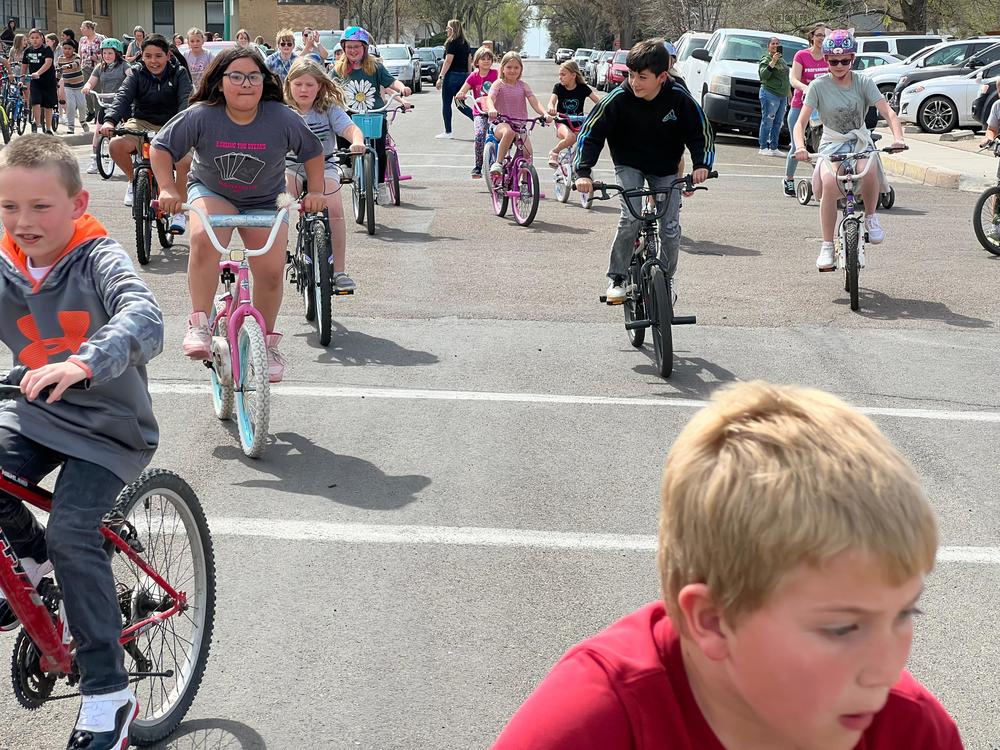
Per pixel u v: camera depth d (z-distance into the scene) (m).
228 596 4.39
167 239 11.90
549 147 22.95
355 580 4.55
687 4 63.47
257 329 5.86
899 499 1.15
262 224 5.95
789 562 1.14
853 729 1.20
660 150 7.98
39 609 3.05
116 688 3.08
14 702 3.67
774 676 1.18
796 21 51.84
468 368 7.70
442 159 20.58
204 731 3.51
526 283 10.36
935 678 3.93
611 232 13.25
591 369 7.74
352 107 13.31
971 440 6.45
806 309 9.56
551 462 5.97
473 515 5.24
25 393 2.78
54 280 3.17
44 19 52.06
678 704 1.36
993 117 13.05
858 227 9.51
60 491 3.11
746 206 15.72
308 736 3.49
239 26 63.72
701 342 8.48
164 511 3.57
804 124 9.62
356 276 10.55
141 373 3.32
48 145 3.11
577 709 1.36
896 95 29.44
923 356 8.19
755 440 1.20
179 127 6.19
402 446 6.17
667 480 1.28
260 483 5.59
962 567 4.81
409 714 3.62
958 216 14.92
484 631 4.16
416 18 104.62
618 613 4.32
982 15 47.44
